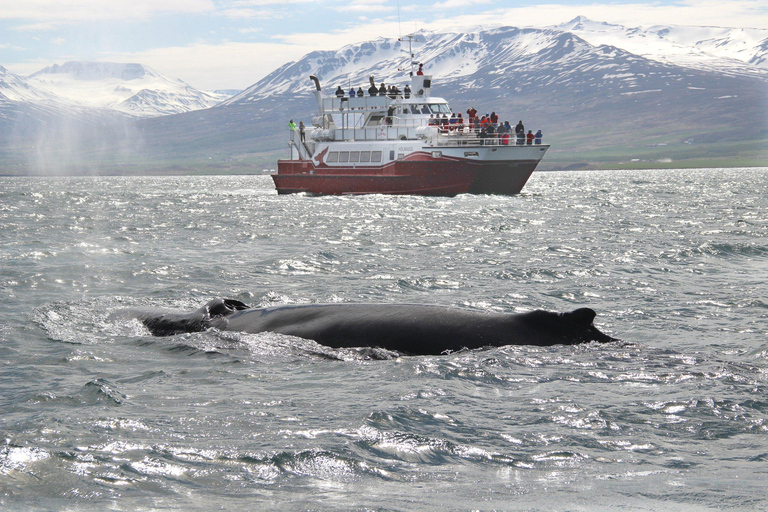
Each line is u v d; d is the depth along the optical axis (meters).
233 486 16.30
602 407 22.36
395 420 21.09
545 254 74.12
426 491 16.02
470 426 20.67
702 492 15.85
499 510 14.88
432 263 67.25
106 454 18.17
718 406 22.38
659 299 46.69
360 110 196.38
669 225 109.94
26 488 16.09
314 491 16.02
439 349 28.50
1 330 35.50
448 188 185.62
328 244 86.19
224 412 22.00
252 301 46.34
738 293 48.53
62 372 27.70
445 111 194.50
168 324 34.72
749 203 170.38
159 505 15.21
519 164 187.12
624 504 15.20
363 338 29.47
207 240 91.62
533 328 29.39
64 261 67.12
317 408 22.39
